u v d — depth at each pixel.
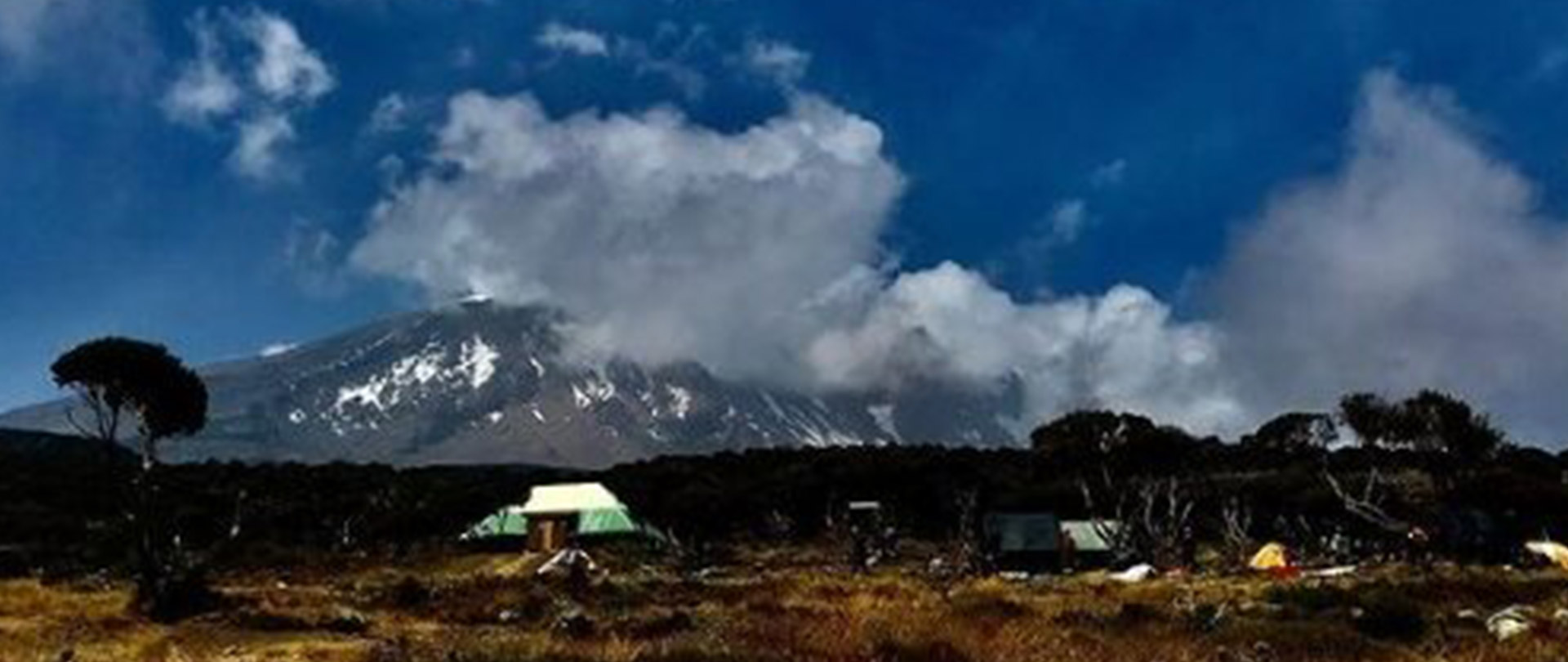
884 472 144.00
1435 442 119.94
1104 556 110.75
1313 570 85.06
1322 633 34.75
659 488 146.75
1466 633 37.34
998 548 109.88
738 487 142.75
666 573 82.12
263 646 33.84
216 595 45.75
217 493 122.31
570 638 33.00
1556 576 61.47
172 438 64.88
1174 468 140.75
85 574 69.38
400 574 76.81
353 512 124.31
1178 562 100.25
